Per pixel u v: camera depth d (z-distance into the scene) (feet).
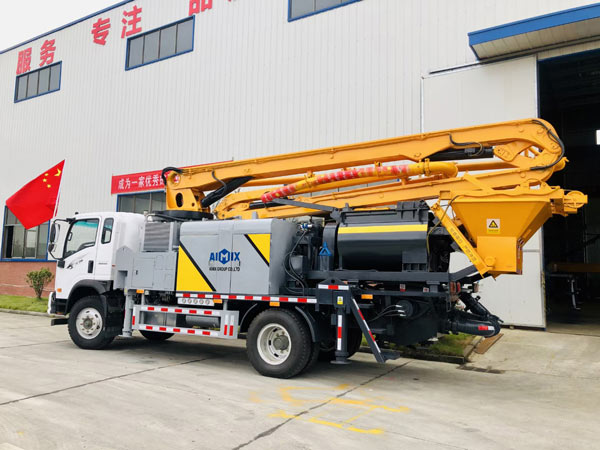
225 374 22.17
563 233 72.02
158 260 25.84
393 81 39.68
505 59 35.22
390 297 20.98
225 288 23.48
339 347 20.65
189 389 19.15
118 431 14.16
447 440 13.96
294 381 21.06
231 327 23.18
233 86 49.34
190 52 53.26
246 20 49.26
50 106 66.33
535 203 18.75
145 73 57.00
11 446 12.70
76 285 28.27
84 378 20.70
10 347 28.68
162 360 25.34
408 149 22.07
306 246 23.71
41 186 47.09
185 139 52.42
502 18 35.50
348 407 17.08
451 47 37.42
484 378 22.70
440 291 20.21
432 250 21.25
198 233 24.66
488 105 35.53
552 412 17.19
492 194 19.40
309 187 24.27
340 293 20.70
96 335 27.53
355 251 21.79
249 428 14.58
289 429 14.55
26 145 68.28
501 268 19.04
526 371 24.20
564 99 54.19
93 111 61.46
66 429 14.26
